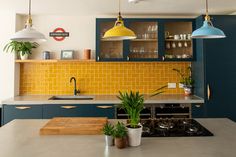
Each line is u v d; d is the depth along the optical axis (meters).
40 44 4.01
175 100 3.44
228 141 1.58
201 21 3.53
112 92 4.09
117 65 4.10
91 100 3.44
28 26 2.13
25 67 4.02
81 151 1.40
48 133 1.77
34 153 1.37
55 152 1.38
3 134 1.78
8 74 3.75
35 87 4.03
